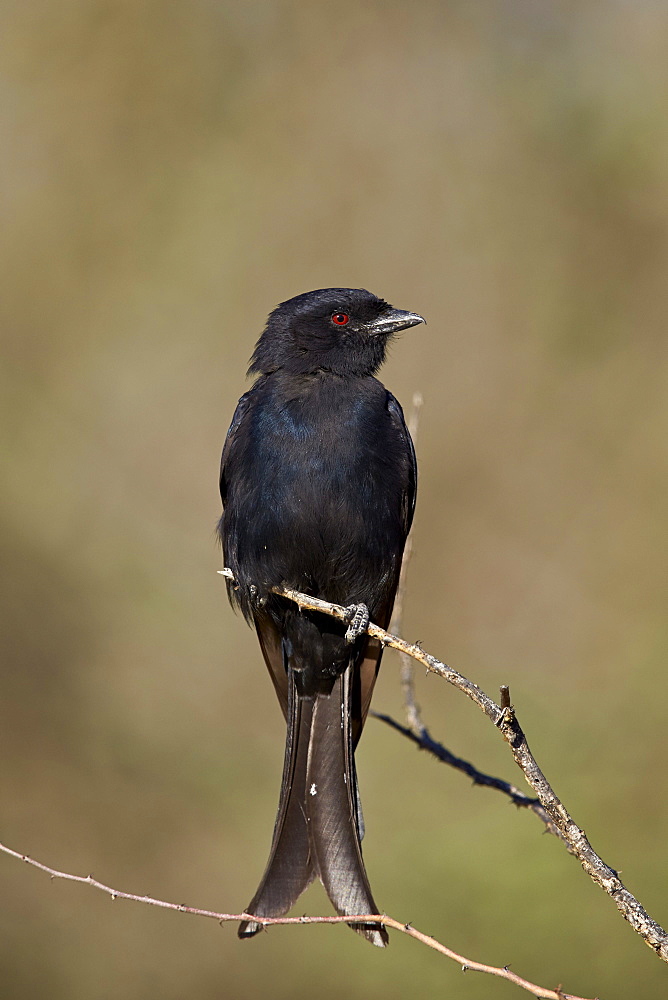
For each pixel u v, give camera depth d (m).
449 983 11.52
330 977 12.19
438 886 12.09
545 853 11.93
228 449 8.79
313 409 8.23
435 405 16.95
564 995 5.12
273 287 17.62
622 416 16.42
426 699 14.79
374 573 8.27
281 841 7.45
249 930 6.92
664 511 15.66
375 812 13.35
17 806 14.82
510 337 17.16
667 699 13.58
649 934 5.17
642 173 17.23
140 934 13.81
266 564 8.23
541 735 13.42
